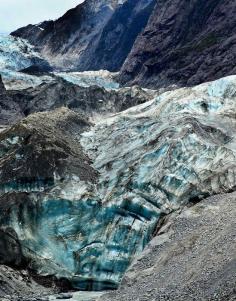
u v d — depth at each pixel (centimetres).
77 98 12188
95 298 6031
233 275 4347
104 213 6669
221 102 7925
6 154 7488
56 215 6744
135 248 6419
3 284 6138
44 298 6012
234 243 5019
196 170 6719
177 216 6328
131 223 6519
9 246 6688
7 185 7044
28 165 7112
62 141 7638
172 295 4666
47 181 7000
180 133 7031
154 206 6569
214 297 4166
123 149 7494
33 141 7394
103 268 6456
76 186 6919
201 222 5925
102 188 6969
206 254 5138
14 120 11950
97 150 7819
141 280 5431
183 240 5700
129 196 6631
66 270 6525
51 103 12506
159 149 6969
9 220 6731
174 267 5316
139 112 8475
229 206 6041
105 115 11888
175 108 7969
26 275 6512
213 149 6894
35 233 6694
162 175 6706
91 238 6600
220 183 6631
